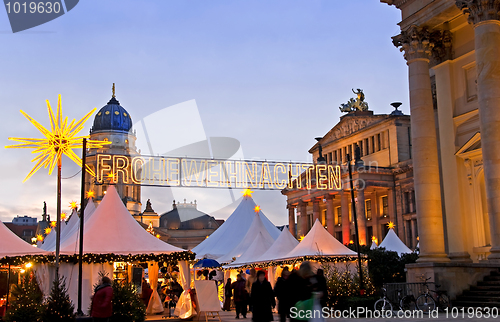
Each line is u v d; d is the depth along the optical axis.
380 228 97.69
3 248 31.45
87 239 32.44
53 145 25.45
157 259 32.94
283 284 16.23
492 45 29.59
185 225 167.62
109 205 35.03
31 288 25.41
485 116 29.23
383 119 97.38
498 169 28.66
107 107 150.75
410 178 90.12
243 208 54.47
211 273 47.75
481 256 33.12
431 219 32.28
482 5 29.92
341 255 37.84
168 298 37.16
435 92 37.53
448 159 35.72
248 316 35.06
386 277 47.69
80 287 25.23
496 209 28.45
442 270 30.36
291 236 43.25
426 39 34.31
